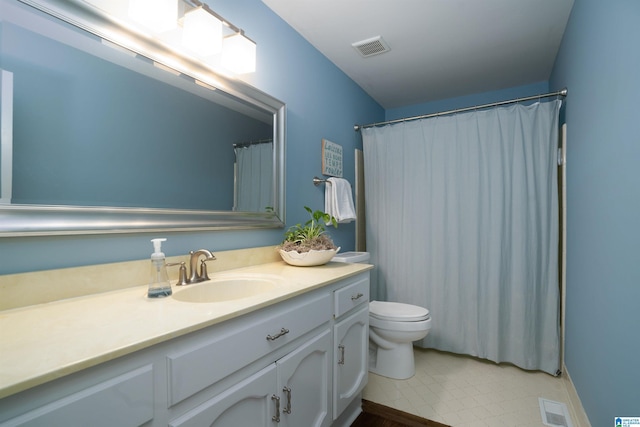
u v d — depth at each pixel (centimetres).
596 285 147
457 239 248
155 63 128
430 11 193
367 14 195
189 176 140
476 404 188
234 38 152
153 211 125
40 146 95
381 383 213
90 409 63
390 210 277
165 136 131
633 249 107
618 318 120
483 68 265
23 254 92
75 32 104
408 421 173
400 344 220
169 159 133
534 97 223
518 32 214
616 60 120
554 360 221
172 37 138
